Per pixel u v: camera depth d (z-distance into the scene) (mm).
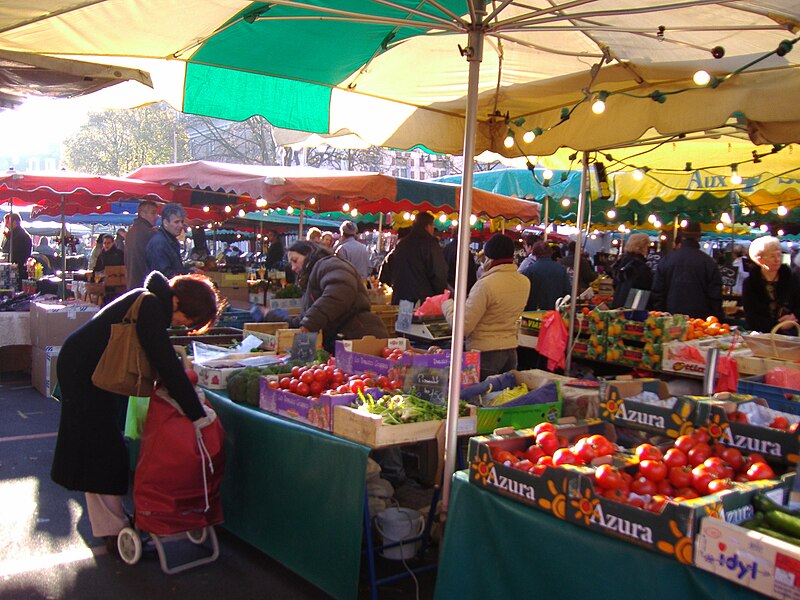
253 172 7512
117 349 3566
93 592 3662
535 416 3789
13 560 3992
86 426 3766
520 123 4957
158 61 4156
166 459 3688
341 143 5996
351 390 3869
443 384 3904
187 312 3732
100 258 14102
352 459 3369
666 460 2623
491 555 2736
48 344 7875
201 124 44719
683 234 7520
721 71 3824
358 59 4387
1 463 5625
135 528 3938
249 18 3518
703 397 3047
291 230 21344
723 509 2234
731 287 15461
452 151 5312
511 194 8414
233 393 4422
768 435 2662
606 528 2363
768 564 1968
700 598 2117
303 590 3768
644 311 5953
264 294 10609
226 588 3764
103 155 38594
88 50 3752
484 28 3250
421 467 4246
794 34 3305
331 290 5559
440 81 4879
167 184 8219
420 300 8398
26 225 19938
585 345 5875
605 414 3197
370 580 3463
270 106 4613
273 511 3898
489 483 2764
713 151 6367
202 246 18688
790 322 4566
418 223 8430
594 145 4488
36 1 3053
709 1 2818
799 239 20078
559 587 2469
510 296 5098
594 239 22562
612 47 3889
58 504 4852
